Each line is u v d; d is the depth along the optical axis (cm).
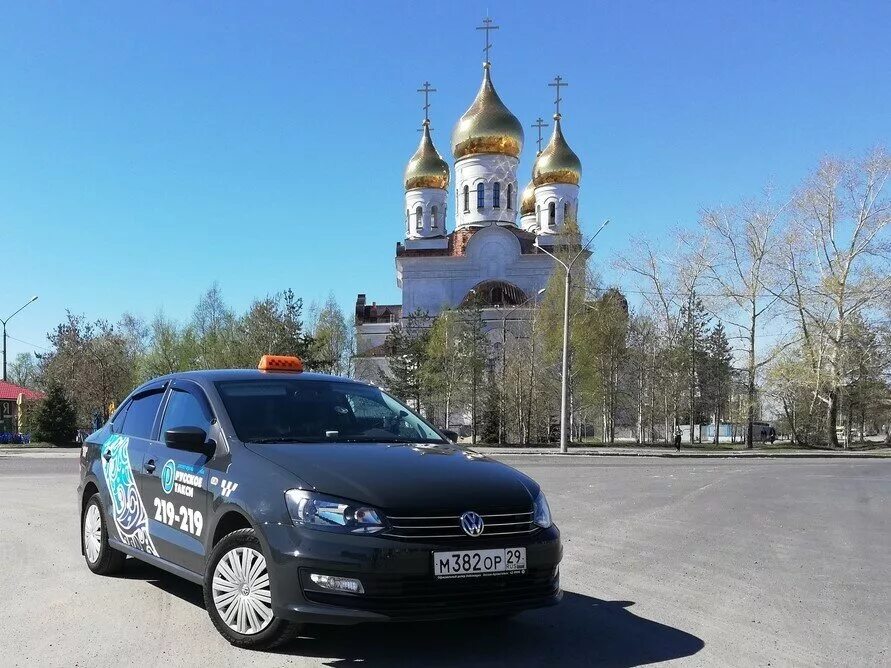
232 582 466
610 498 1330
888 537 912
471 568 425
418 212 6931
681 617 549
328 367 5494
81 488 704
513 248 6544
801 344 4509
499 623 527
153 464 574
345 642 477
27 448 3903
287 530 430
